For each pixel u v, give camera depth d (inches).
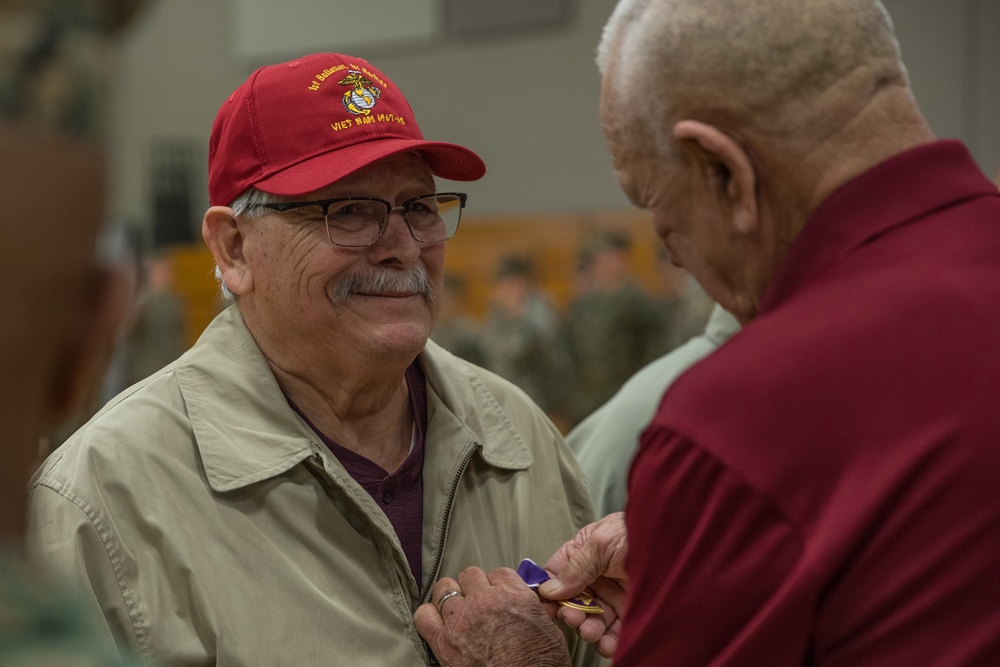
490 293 240.1
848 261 31.5
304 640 45.2
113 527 44.5
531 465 56.2
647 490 30.9
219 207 50.1
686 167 33.7
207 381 49.3
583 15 229.3
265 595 45.3
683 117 32.8
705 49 31.8
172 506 45.7
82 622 16.3
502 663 45.6
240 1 255.6
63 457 46.3
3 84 14.9
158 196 259.6
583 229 231.6
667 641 30.4
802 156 31.9
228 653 43.8
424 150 50.3
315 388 50.8
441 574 51.2
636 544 31.5
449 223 52.7
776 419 29.1
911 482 27.9
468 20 237.6
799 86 31.5
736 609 29.1
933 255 30.9
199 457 47.3
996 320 29.5
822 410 28.9
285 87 49.2
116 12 16.1
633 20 34.5
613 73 34.9
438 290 52.2
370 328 48.6
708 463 29.4
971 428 28.0
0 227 15.0
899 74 32.9
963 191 32.3
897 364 29.0
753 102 31.7
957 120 198.1
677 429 30.2
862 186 31.6
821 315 30.5
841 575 28.2
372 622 47.4
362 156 47.6
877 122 31.9
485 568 52.7
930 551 27.5
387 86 51.6
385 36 244.8
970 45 196.4
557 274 234.4
